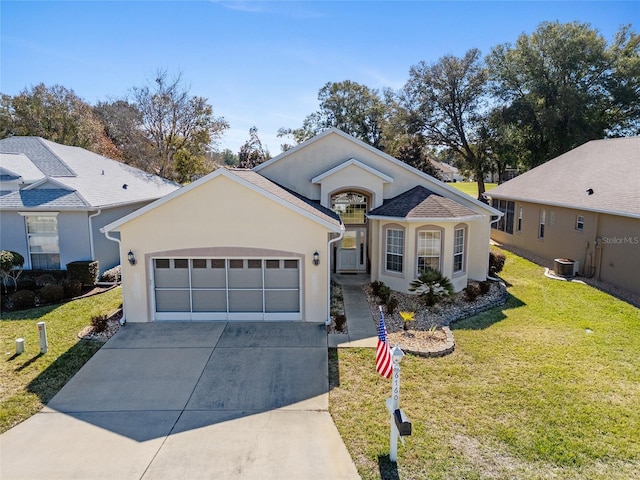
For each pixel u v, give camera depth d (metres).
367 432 7.08
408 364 9.53
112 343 10.75
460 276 15.32
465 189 59.50
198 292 12.35
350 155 16.88
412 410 7.66
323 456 6.48
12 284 15.54
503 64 41.16
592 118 38.53
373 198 16.50
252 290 12.34
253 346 10.58
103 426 7.28
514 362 9.58
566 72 39.28
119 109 41.44
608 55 38.12
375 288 14.88
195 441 6.86
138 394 8.34
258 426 7.28
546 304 13.96
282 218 11.89
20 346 10.08
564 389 8.34
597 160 21.05
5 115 37.81
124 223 11.85
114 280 16.53
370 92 58.62
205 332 11.49
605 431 7.00
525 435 6.91
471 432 7.01
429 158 52.03
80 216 16.12
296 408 7.84
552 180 22.75
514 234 25.30
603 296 14.80
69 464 6.31
